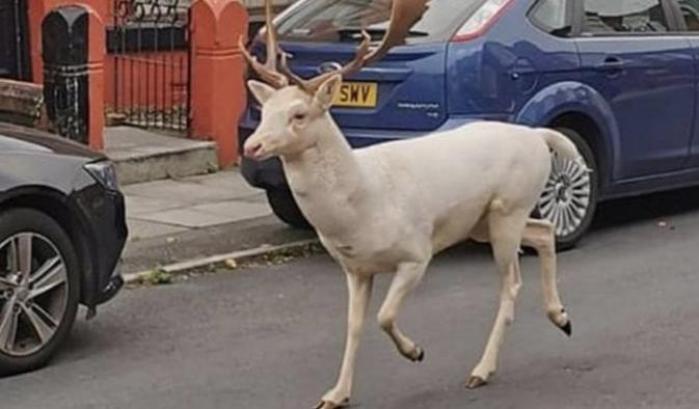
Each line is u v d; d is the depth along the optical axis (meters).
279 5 15.13
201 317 7.59
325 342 7.11
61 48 10.48
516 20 8.95
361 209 5.75
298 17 9.38
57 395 6.29
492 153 6.32
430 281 8.35
